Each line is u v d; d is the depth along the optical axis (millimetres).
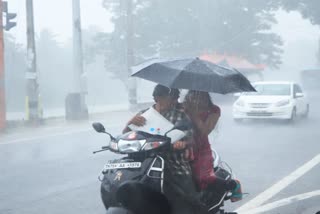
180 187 4973
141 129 5020
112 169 4879
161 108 5207
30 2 19734
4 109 17828
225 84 5031
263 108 18672
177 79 4973
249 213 6855
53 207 7258
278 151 12203
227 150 12375
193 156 5188
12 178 9273
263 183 8688
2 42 18078
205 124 5336
